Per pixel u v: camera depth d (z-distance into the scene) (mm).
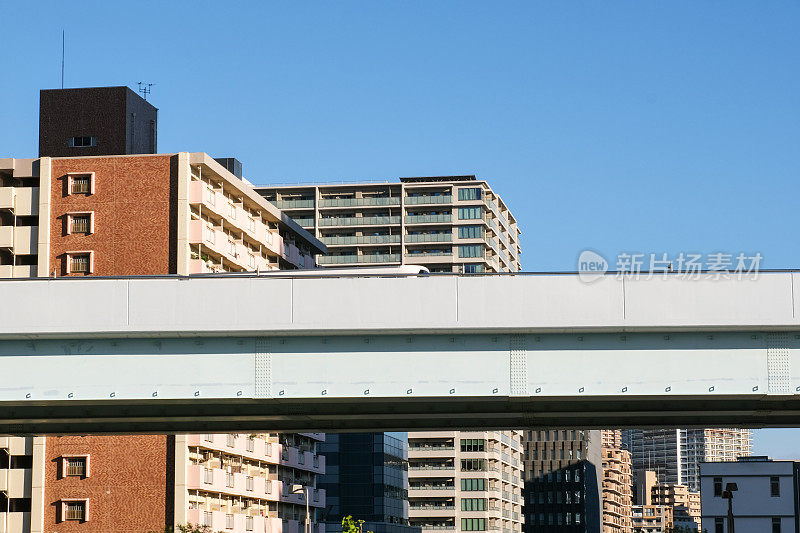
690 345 32562
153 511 80688
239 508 91312
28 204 87062
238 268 95438
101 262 85250
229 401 34000
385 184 183875
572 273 32594
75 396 33750
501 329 32625
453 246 180625
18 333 33469
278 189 184625
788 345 32344
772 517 132875
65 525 81062
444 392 32906
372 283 33094
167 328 33281
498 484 175250
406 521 150250
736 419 40281
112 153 97500
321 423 42438
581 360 32781
